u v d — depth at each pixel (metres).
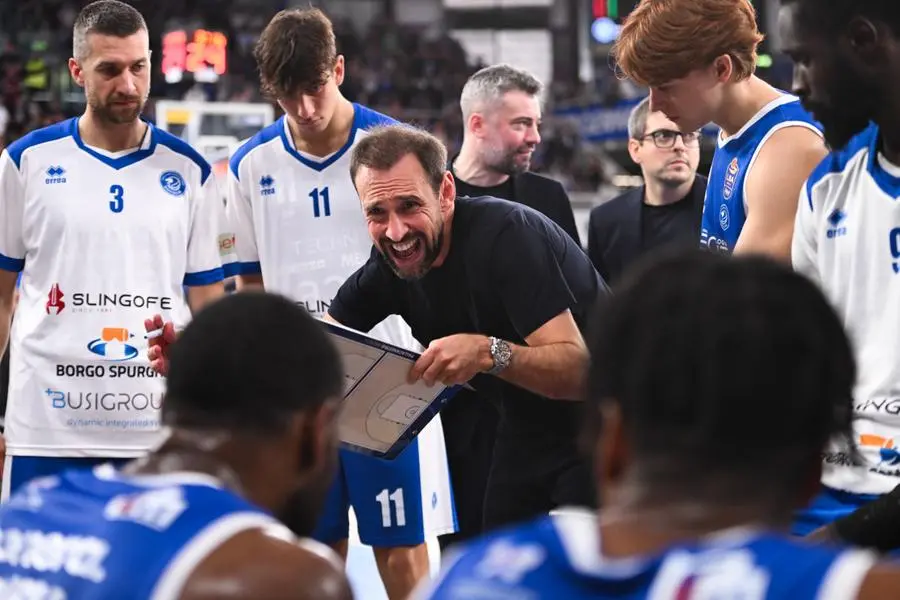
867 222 2.73
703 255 1.39
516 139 5.79
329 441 1.92
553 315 3.60
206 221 5.04
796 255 2.97
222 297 1.91
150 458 1.82
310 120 4.83
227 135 10.25
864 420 2.73
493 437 4.80
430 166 3.64
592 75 27.73
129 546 1.66
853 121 2.60
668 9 3.36
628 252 6.10
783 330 1.29
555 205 5.98
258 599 1.61
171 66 17.28
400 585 4.79
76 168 4.86
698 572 1.25
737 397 1.28
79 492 1.79
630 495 1.34
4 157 4.88
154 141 4.97
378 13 28.55
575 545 1.34
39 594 1.69
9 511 1.82
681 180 5.92
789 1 2.57
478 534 4.88
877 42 2.47
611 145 17.31
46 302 4.81
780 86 14.41
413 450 4.71
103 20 4.73
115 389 4.83
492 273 3.66
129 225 4.85
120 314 4.82
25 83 18.36
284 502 1.89
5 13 20.61
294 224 5.03
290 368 1.82
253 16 24.75
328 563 1.68
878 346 2.71
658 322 1.32
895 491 2.44
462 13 28.84
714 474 1.30
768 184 3.45
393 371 3.50
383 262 3.92
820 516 2.81
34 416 4.81
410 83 23.44
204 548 1.65
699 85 3.43
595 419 1.41
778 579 1.23
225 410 1.82
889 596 1.21
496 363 3.50
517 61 28.75
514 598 1.31
